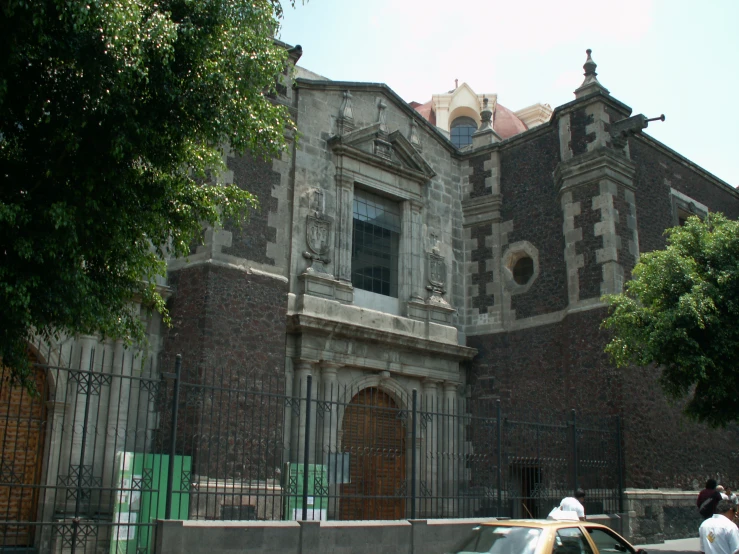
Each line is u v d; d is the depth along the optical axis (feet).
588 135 61.26
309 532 36.04
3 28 24.36
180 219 33.01
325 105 60.44
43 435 42.68
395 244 63.87
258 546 34.42
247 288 50.01
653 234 63.41
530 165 66.13
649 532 52.13
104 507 44.19
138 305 47.91
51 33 25.61
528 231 64.90
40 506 42.29
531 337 62.18
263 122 32.07
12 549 39.45
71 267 27.12
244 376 48.47
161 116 28.66
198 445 39.01
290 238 55.83
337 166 59.88
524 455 51.70
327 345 54.65
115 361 46.44
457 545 27.94
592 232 59.26
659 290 45.83
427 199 66.28
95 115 27.20
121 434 45.73
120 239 29.01
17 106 27.48
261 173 52.95
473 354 64.13
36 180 28.02
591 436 54.39
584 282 58.85
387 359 58.34
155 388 34.88
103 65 25.68
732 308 43.93
